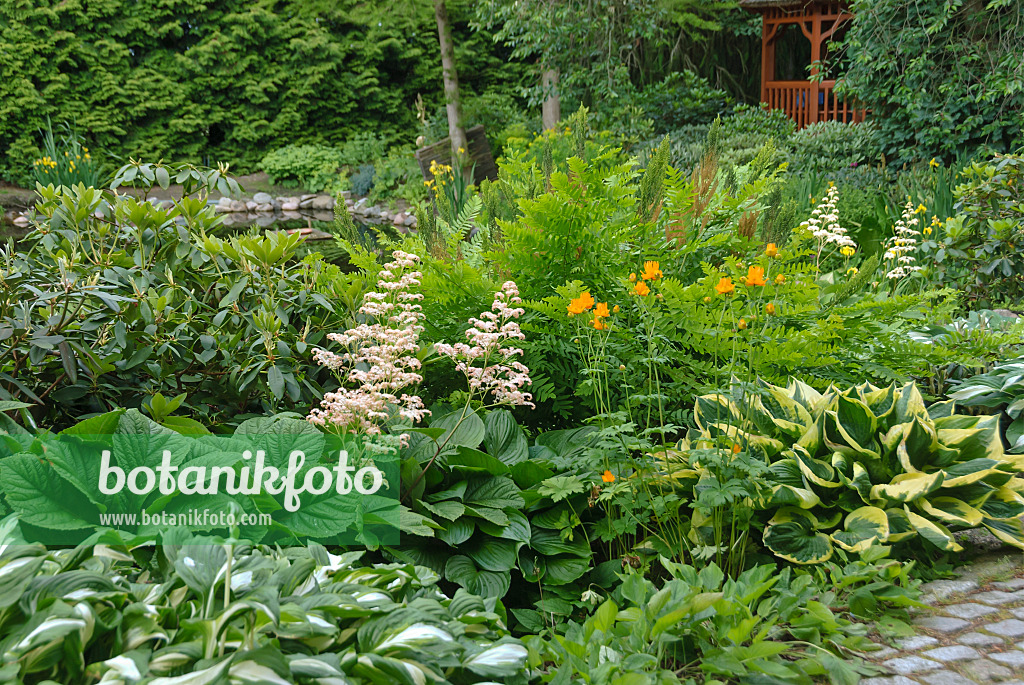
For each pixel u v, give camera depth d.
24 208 12.92
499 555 2.66
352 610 1.67
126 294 2.95
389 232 11.30
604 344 3.13
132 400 2.88
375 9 15.45
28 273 2.98
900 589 2.45
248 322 2.97
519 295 3.55
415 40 17.25
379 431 2.49
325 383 3.10
